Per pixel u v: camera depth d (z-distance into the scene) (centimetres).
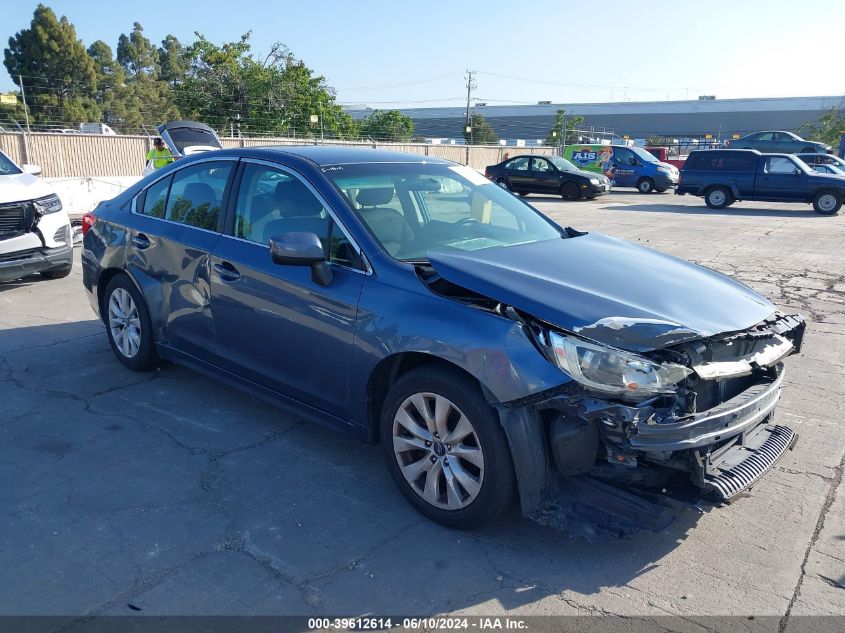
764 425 367
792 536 337
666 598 292
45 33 4756
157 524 337
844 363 599
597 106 10131
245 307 412
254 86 3384
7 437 424
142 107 5550
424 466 340
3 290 788
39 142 1938
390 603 286
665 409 295
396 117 4606
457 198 441
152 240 485
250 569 305
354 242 371
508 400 299
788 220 1733
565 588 297
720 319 324
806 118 8956
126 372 533
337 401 375
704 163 2058
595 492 308
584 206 2117
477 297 338
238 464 397
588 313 304
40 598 283
